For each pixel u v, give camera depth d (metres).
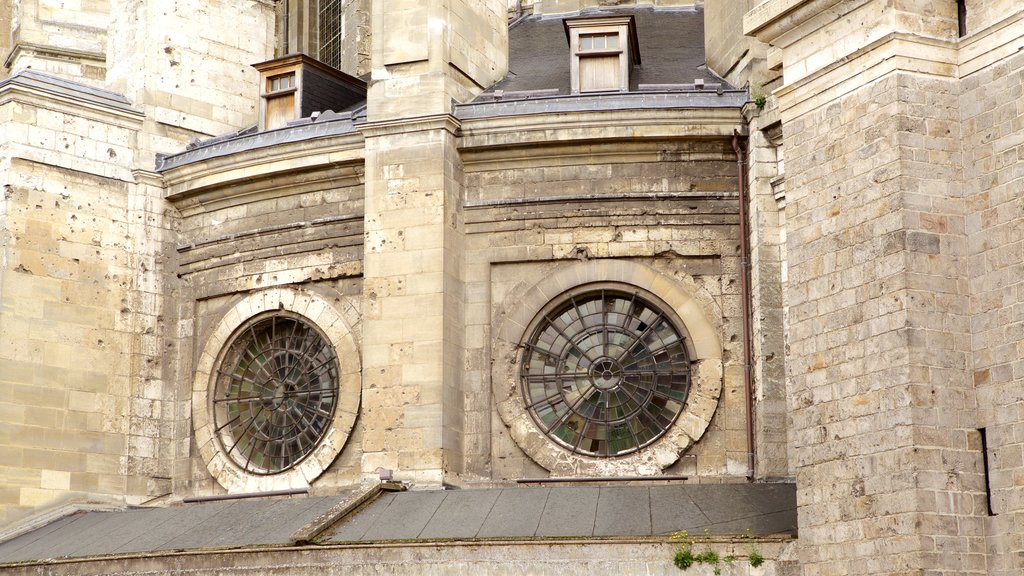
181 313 41.81
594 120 37.50
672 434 37.12
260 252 40.69
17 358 39.16
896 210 28.02
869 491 27.84
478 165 38.56
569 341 38.16
